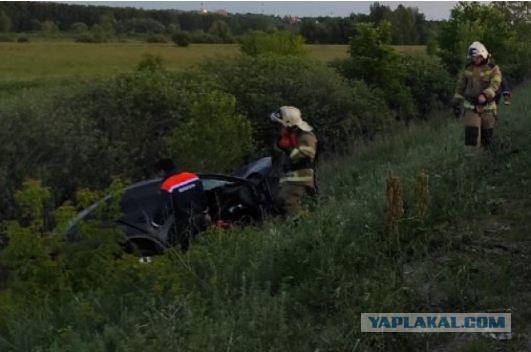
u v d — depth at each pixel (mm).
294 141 7965
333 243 5332
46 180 9898
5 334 4957
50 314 4895
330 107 15008
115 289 5242
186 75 14539
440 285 4781
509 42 25391
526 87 23703
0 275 6652
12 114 10117
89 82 12664
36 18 107000
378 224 5680
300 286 4883
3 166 9555
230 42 87562
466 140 8555
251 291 4680
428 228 5641
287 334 4188
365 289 4621
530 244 5484
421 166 7922
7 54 63562
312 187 7953
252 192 8383
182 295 4777
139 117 11953
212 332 4078
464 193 6691
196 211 7410
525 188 6973
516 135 9445
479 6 25109
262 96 14031
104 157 10906
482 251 5402
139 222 7070
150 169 11742
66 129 10430
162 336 3992
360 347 4047
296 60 15977
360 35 18719
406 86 19672
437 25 26281
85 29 107062
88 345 4191
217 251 5801
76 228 5703
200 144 10375
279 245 5457
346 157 13523
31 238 5266
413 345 4141
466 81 8719
